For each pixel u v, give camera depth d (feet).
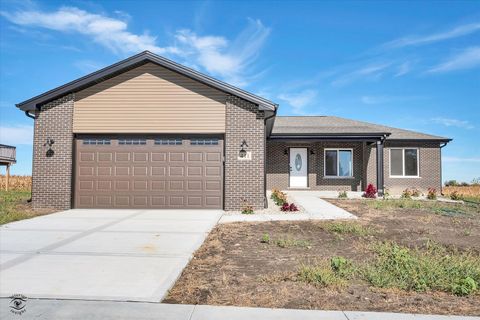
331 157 70.44
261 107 43.88
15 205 46.75
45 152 44.68
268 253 23.49
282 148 70.54
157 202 44.68
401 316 13.76
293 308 14.56
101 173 45.06
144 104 44.93
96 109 45.01
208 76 43.86
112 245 25.44
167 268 19.93
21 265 20.44
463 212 43.32
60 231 30.42
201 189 44.60
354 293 16.28
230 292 16.40
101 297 15.62
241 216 39.24
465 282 16.81
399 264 19.80
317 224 33.99
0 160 81.76
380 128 76.95
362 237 28.48
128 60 43.96
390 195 65.82
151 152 45.03
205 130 44.45
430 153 70.74
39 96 44.01
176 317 13.66
